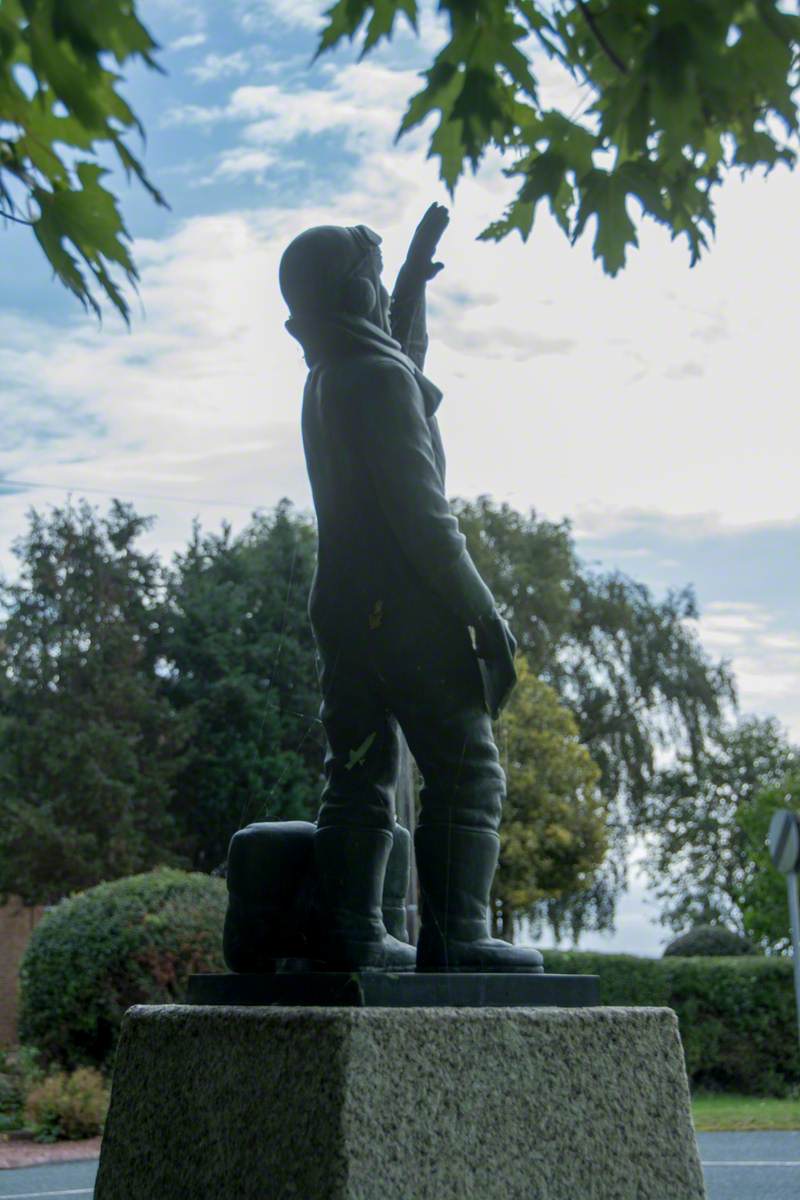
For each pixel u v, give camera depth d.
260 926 4.04
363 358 4.07
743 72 2.93
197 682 32.81
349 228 4.23
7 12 2.77
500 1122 3.50
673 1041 3.85
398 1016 3.45
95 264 3.04
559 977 3.86
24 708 32.00
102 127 2.77
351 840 3.95
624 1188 3.65
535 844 29.30
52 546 33.47
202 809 31.88
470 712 3.96
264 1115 3.50
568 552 38.59
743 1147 13.23
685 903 42.25
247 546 35.28
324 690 4.10
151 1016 3.94
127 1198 3.84
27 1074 15.80
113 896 15.87
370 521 4.02
